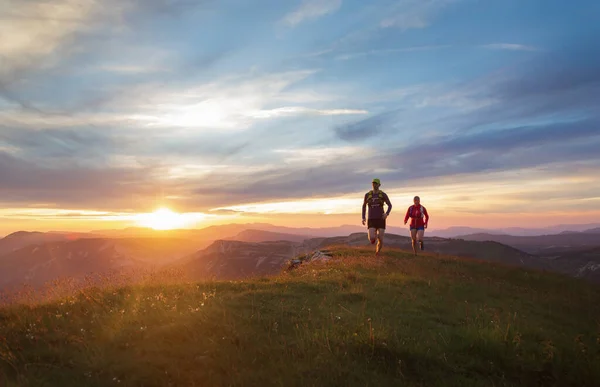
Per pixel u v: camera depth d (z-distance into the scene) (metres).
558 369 6.03
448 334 7.14
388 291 10.98
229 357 5.36
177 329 6.22
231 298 8.98
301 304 8.98
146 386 4.57
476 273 17.23
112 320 6.88
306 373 5.05
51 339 5.96
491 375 5.68
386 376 5.14
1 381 4.52
